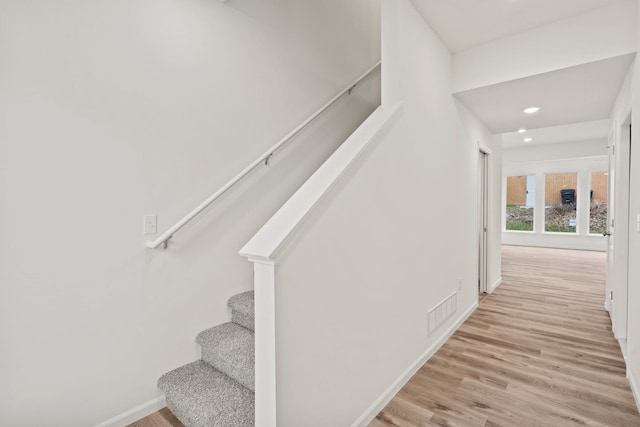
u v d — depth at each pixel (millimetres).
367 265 1775
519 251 8148
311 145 2844
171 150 1912
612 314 3090
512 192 9375
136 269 1777
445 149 2809
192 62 2010
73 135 1549
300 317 1345
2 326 1378
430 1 2207
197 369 1935
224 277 2197
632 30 2139
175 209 1934
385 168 1940
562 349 2650
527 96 3008
